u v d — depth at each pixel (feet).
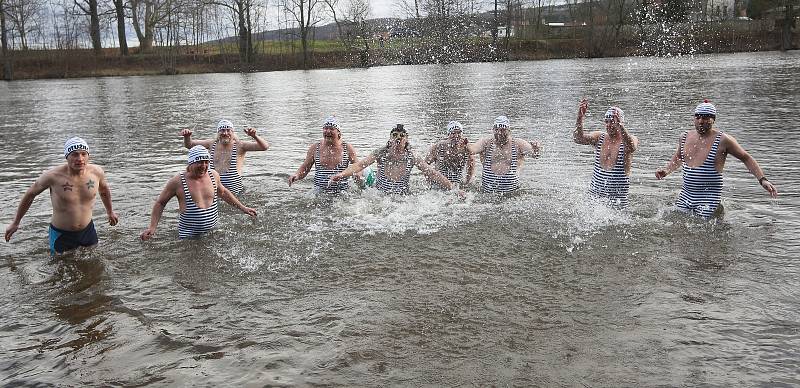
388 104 71.05
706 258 18.72
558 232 21.94
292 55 195.72
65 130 56.08
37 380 12.51
